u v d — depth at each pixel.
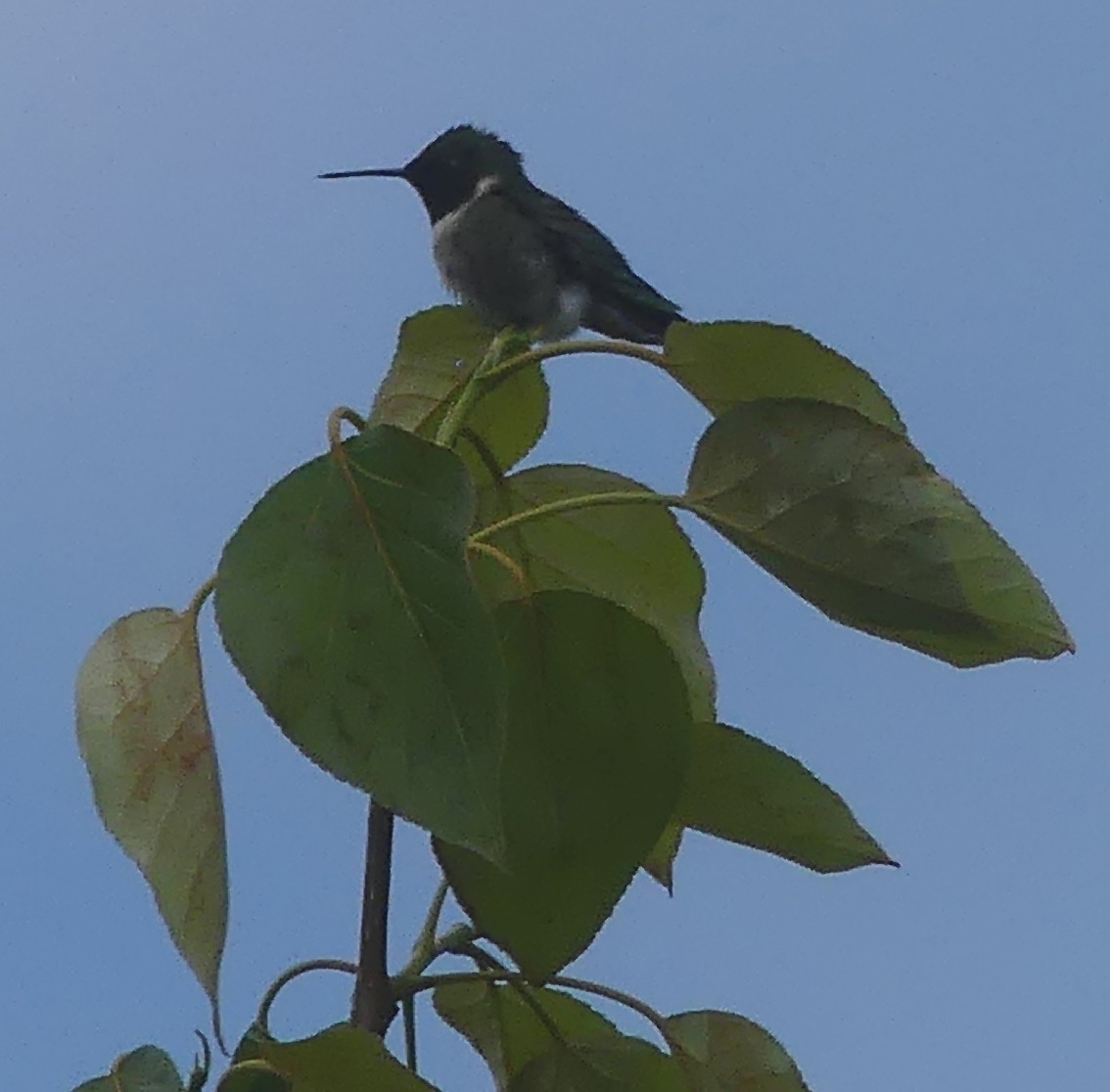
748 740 4.07
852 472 3.76
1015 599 3.67
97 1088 3.64
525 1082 4.23
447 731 3.06
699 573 4.62
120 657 3.72
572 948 3.57
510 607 3.73
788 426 3.78
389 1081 3.42
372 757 3.03
